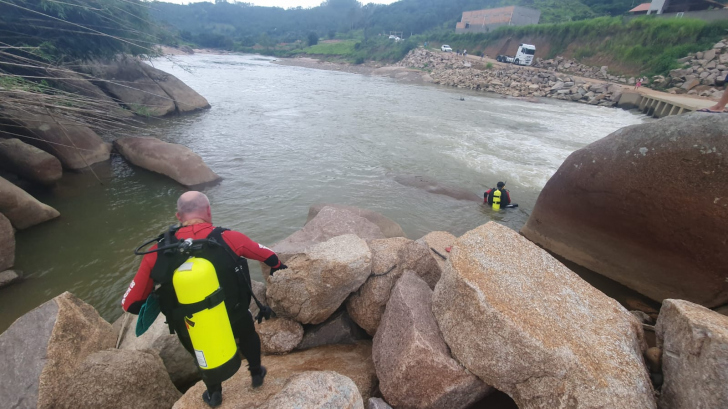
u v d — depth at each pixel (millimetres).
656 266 6086
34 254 7184
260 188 10852
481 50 60844
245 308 2516
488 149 15703
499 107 27406
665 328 2918
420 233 8594
